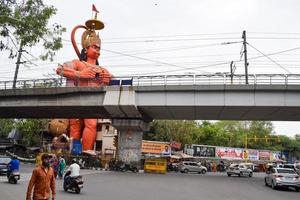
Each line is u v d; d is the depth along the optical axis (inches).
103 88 1534.2
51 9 581.0
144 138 2829.7
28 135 2812.5
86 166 1752.0
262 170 2999.5
